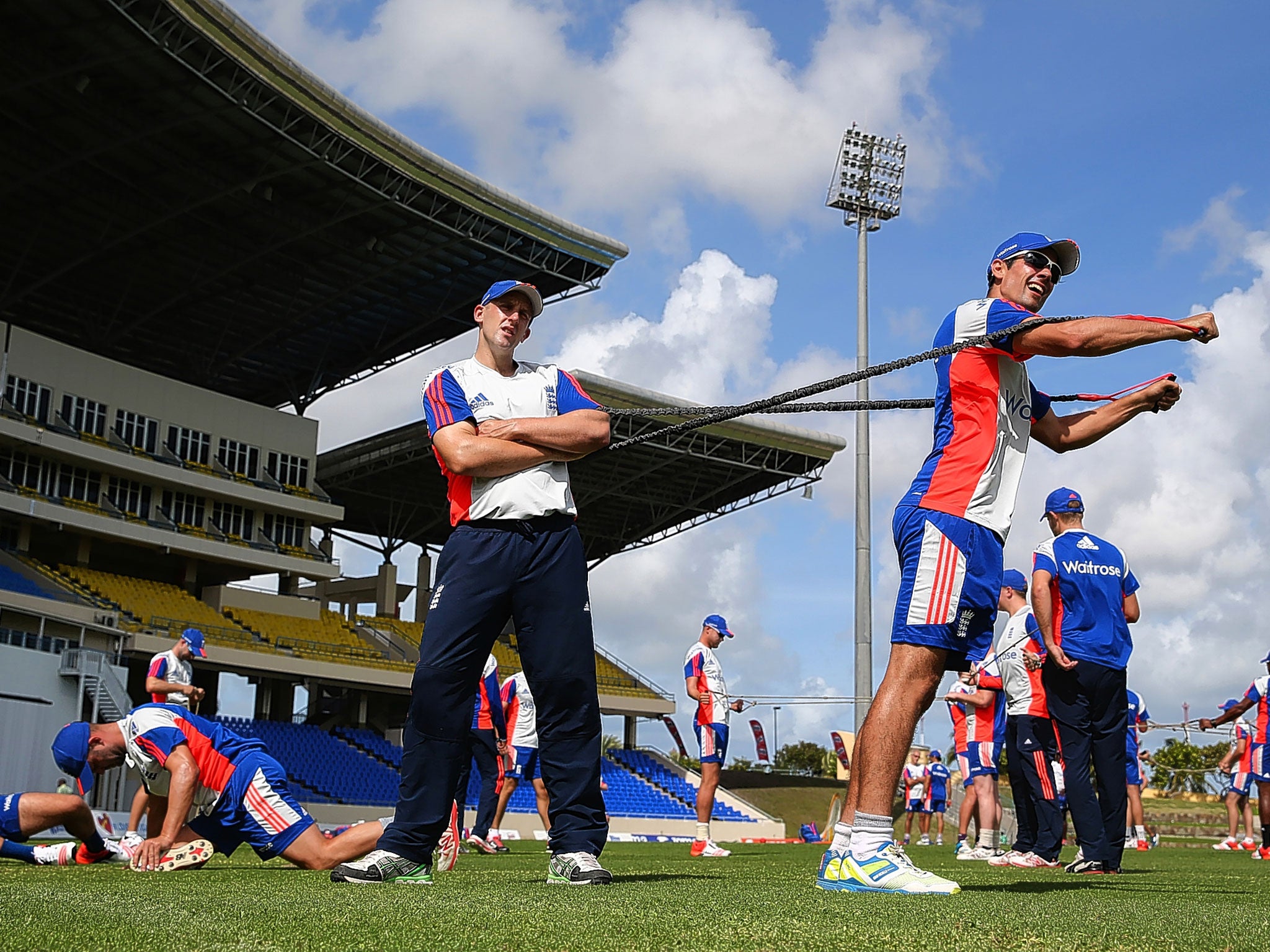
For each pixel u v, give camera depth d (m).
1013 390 3.78
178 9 25.89
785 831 41.34
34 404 30.75
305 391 44.56
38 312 37.94
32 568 30.09
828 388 3.84
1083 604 6.26
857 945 2.08
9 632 23.45
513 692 13.48
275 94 29.05
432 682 3.93
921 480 3.78
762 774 47.09
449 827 5.68
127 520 32.84
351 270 36.97
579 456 4.00
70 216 32.62
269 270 36.25
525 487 3.93
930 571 3.65
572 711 4.03
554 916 2.51
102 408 32.69
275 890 3.44
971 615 3.64
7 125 28.95
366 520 47.91
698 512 48.22
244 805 5.32
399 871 3.95
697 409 4.05
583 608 4.02
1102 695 6.23
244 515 36.59
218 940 2.12
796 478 44.56
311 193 33.31
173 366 42.06
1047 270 3.79
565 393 4.21
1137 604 7.16
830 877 3.55
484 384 4.09
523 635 4.00
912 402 3.98
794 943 2.09
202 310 38.41
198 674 36.06
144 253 34.69
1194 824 33.38
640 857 10.28
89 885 3.75
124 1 25.61
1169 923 2.45
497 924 2.35
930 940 2.15
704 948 2.03
